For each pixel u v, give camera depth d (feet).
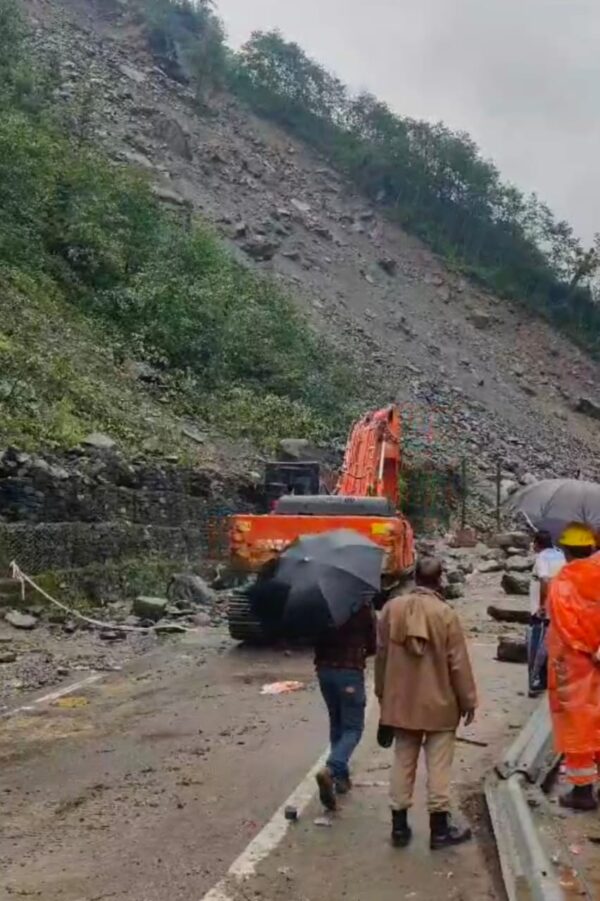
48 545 53.31
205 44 294.87
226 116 290.97
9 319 86.99
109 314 106.93
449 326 248.32
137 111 231.91
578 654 21.66
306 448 96.89
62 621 49.11
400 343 214.48
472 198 317.22
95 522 59.26
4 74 148.87
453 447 159.84
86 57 252.83
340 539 23.79
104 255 111.14
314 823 21.39
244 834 20.79
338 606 22.33
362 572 22.81
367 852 19.71
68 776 25.16
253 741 28.27
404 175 310.86
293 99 326.65
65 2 288.30
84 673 39.19
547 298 303.89
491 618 53.16
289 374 119.44
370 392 155.84
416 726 20.07
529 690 33.86
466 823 21.11
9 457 54.95
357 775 24.86
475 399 204.95
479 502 133.59
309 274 221.66
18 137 109.81
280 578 23.04
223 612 55.01
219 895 17.63
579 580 21.89
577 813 21.20
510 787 22.15
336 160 308.81
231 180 242.17
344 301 220.02
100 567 56.80
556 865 17.84
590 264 313.53
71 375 82.79
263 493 81.30
